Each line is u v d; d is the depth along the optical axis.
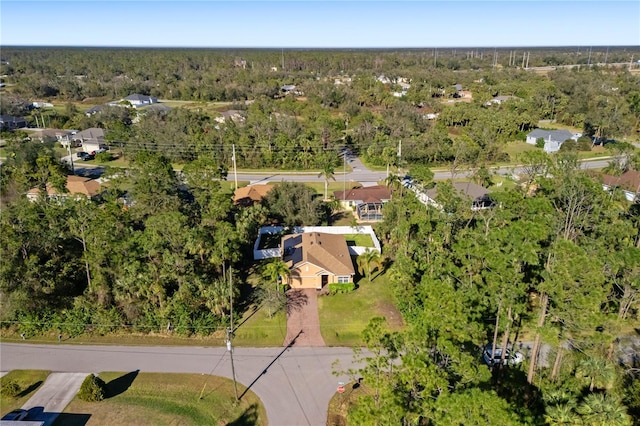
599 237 40.59
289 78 193.00
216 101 161.50
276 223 60.59
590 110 116.75
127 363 35.59
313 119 117.44
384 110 128.12
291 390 32.56
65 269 42.19
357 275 48.34
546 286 27.53
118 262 39.09
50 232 42.81
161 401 31.56
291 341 38.09
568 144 96.75
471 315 27.72
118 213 47.22
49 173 70.00
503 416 18.94
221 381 33.47
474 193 64.50
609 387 31.56
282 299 42.09
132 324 39.25
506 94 153.62
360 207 64.31
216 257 40.53
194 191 54.91
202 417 30.20
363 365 34.94
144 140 91.75
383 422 20.89
